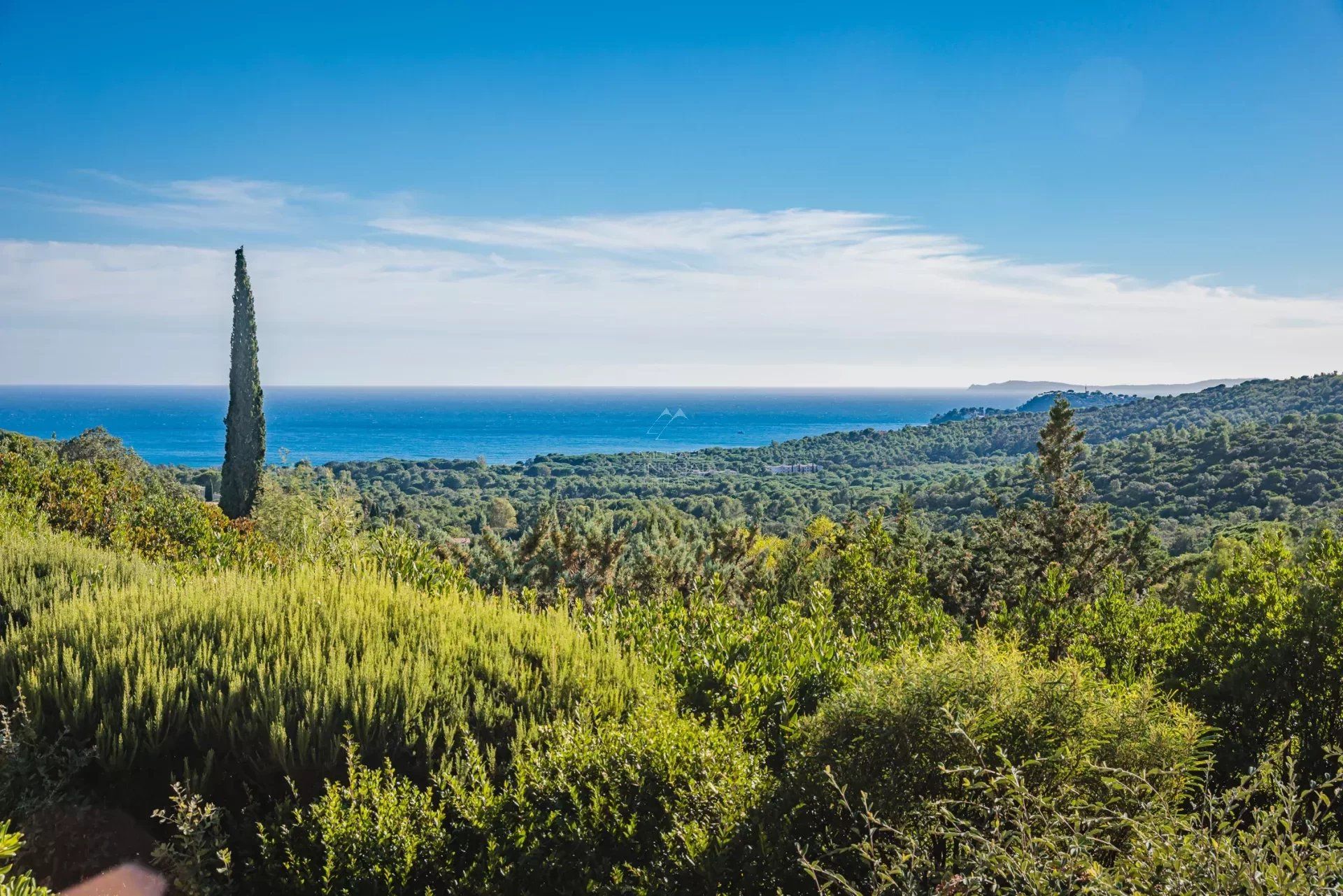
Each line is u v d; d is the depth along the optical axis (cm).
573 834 313
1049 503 1955
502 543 1496
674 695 462
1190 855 207
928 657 379
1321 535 508
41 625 457
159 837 338
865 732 312
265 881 316
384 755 375
